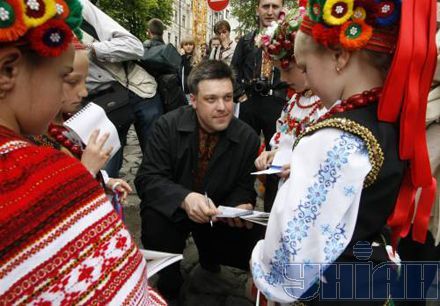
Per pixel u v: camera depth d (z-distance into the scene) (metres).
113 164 2.97
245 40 3.46
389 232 1.20
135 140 6.29
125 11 14.60
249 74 3.39
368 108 0.94
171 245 2.13
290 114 1.94
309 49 0.99
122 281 0.68
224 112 2.00
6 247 0.60
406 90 0.89
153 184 2.07
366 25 0.89
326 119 0.95
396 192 0.94
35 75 0.68
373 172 0.90
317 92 1.03
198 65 2.07
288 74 1.80
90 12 2.87
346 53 0.94
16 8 0.60
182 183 2.14
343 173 0.89
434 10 0.89
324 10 0.89
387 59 0.93
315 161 0.92
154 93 3.38
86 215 0.66
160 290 2.23
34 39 0.64
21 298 0.61
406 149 0.92
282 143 1.93
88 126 1.62
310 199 0.91
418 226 1.08
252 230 2.11
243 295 2.28
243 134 2.14
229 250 2.22
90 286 0.64
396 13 0.88
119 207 1.91
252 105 3.37
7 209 0.61
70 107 1.55
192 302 2.21
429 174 0.96
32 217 0.62
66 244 0.63
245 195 2.18
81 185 0.68
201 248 2.30
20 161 0.65
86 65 1.54
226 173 2.13
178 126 2.11
